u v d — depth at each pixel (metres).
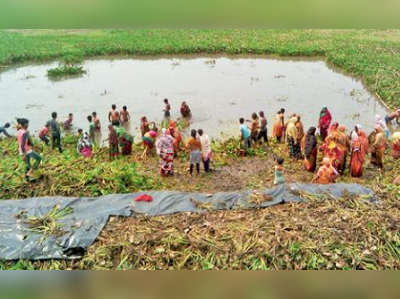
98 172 12.73
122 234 9.22
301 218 9.70
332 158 13.56
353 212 9.89
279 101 21.17
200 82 24.20
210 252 8.62
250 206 10.32
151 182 13.02
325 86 23.36
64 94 22.34
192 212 10.09
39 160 12.31
